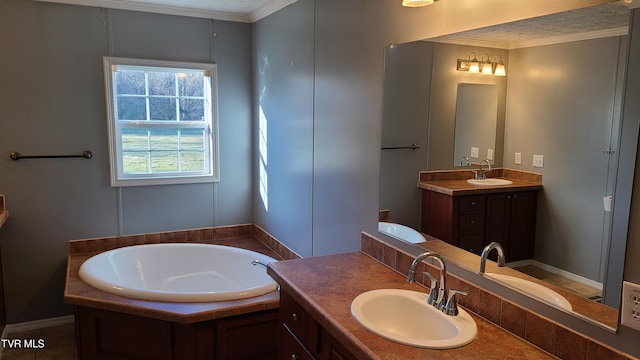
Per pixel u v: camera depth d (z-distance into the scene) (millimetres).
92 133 3740
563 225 1500
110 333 2844
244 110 4266
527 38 1615
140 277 3746
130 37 3766
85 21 3619
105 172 3820
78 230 3793
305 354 1999
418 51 2119
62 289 3770
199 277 3863
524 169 1639
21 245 3619
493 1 1735
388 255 2322
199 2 3668
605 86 1383
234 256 3824
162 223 4090
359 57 2553
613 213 1365
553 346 1484
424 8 2064
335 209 2865
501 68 1727
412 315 1864
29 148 3568
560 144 1521
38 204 3641
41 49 3520
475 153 1848
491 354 1478
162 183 4027
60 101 3615
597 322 1377
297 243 3447
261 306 2758
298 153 3354
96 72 3695
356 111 2600
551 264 1539
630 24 1301
